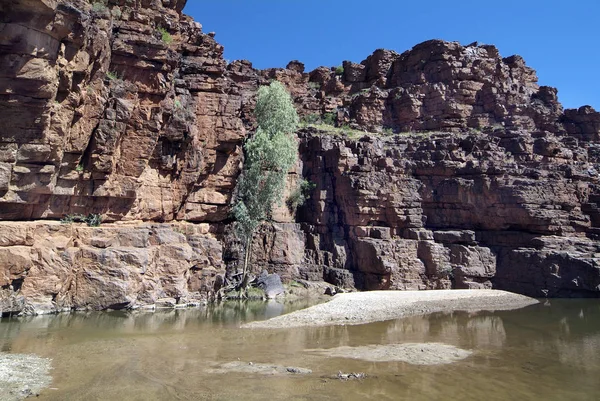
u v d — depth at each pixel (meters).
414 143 55.12
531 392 16.11
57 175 30.11
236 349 21.31
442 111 60.06
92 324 25.47
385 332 26.50
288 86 63.00
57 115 28.48
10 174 26.92
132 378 16.22
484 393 15.81
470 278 47.28
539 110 61.59
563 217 48.88
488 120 60.19
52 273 27.86
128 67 34.50
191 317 29.80
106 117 32.09
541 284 44.88
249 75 56.97
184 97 39.94
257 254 46.44
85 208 32.34
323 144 52.56
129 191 33.72
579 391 16.36
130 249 31.62
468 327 28.78
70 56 28.78
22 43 26.08
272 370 17.80
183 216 39.44
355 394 15.20
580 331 28.09
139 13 36.19
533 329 28.53
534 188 48.88
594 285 43.12
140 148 34.44
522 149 53.62
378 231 48.50
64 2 26.73
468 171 51.03
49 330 23.42
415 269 47.31
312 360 19.58
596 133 60.91
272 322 28.58
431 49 63.66
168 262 33.62
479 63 62.91
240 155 43.16
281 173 42.84
